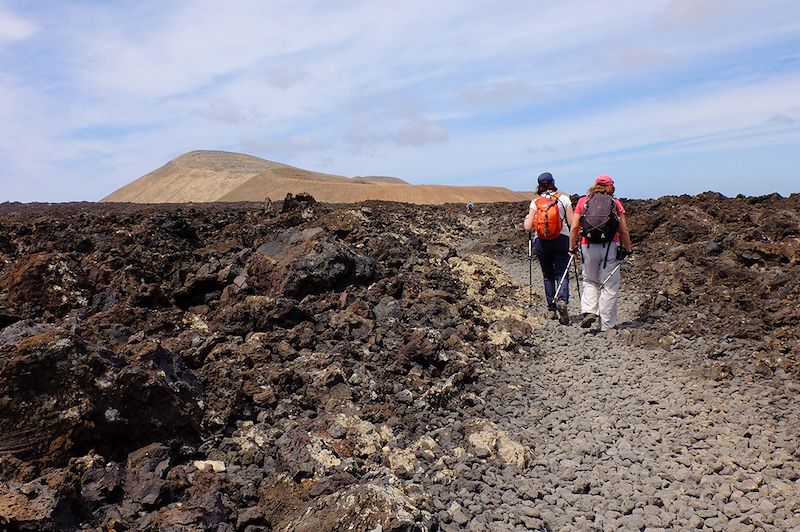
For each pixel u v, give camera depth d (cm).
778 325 890
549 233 1027
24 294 794
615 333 952
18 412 477
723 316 966
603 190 976
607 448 615
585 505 518
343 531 431
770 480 542
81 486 455
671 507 510
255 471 538
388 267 1211
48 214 1528
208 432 580
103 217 1308
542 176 1062
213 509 463
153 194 19750
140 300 835
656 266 1287
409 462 579
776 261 1157
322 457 543
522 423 682
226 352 729
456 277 1221
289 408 647
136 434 529
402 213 2012
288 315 852
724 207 1568
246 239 1275
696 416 670
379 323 915
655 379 773
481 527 480
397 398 708
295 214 1489
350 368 747
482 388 773
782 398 691
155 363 588
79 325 662
